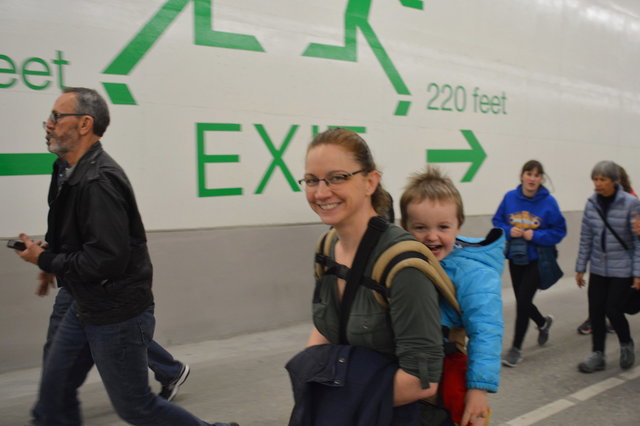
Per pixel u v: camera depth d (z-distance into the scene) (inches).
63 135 90.7
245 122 198.8
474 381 59.0
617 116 367.9
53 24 159.5
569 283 318.3
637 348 202.4
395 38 243.0
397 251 54.7
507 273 299.7
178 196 185.0
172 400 143.1
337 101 224.2
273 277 208.5
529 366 181.0
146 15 175.6
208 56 188.9
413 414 56.7
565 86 329.1
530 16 305.0
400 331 53.9
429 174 70.4
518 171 305.3
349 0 225.5
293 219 214.1
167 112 181.2
